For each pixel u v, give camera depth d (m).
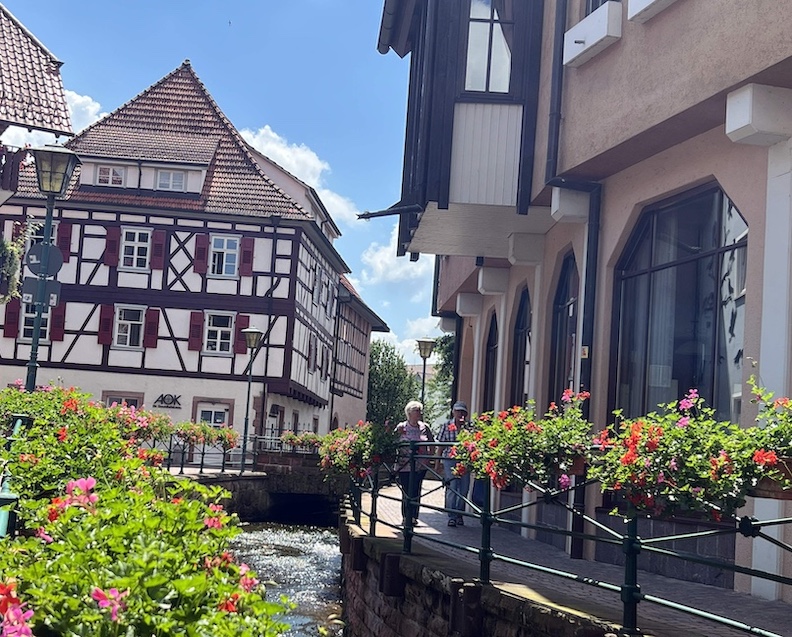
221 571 3.39
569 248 13.13
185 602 2.82
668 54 9.14
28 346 39.44
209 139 42.28
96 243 39.91
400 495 21.02
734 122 8.21
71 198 39.84
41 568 2.89
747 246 8.62
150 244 39.97
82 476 6.31
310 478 28.30
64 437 7.18
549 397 14.04
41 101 22.17
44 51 23.17
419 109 14.34
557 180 11.27
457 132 12.50
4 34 22.88
